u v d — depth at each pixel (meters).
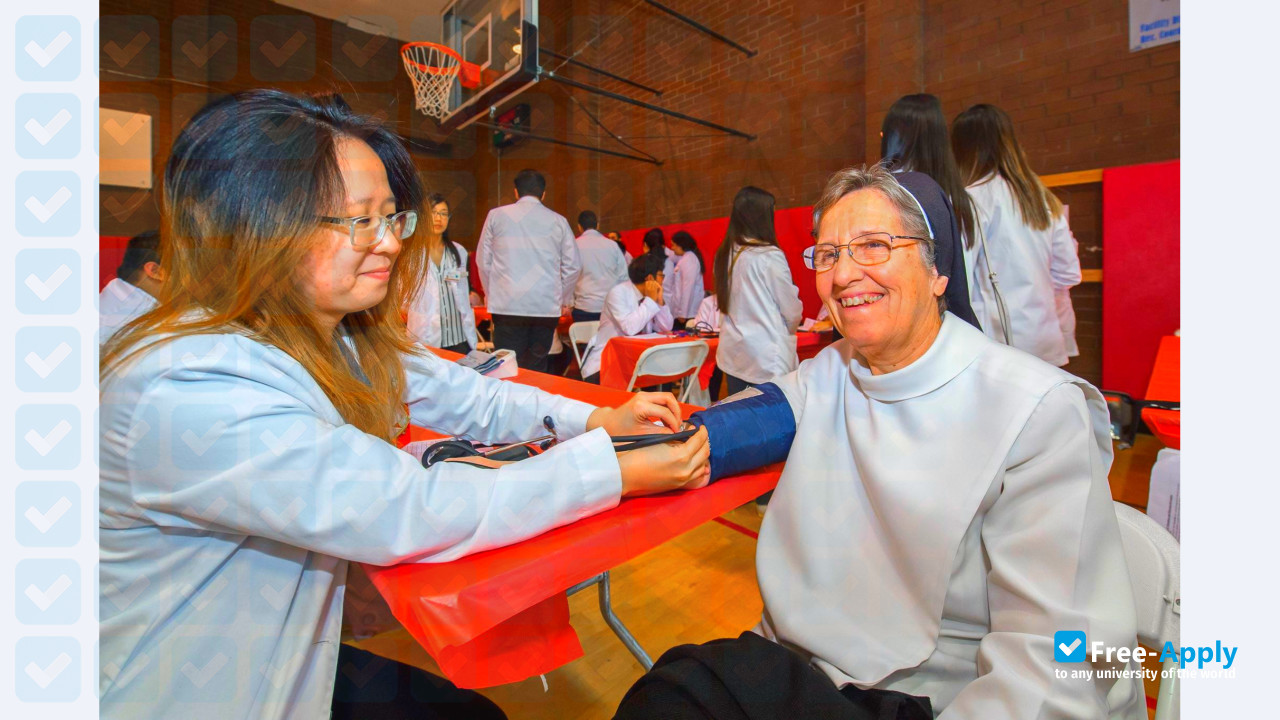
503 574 0.50
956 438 0.62
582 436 0.61
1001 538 0.59
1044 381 0.58
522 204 2.97
